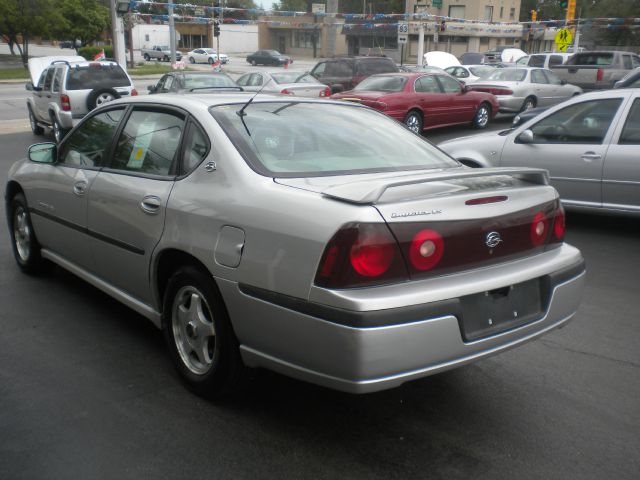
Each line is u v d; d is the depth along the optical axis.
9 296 4.99
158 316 3.76
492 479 2.84
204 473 2.85
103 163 4.24
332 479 2.82
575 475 2.88
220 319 3.20
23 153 13.18
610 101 7.05
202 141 3.51
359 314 2.59
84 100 13.84
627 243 6.86
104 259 4.16
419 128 15.12
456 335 2.79
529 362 4.02
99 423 3.23
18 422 3.23
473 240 2.94
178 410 3.37
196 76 15.96
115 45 23.23
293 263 2.78
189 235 3.29
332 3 35.59
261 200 3.02
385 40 60.66
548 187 3.36
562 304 3.28
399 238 2.72
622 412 3.43
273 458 2.97
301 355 2.81
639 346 4.29
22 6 42.47
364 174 3.42
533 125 7.57
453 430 3.23
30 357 3.96
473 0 56.06
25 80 34.78
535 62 25.94
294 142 3.58
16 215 5.50
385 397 3.55
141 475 2.83
